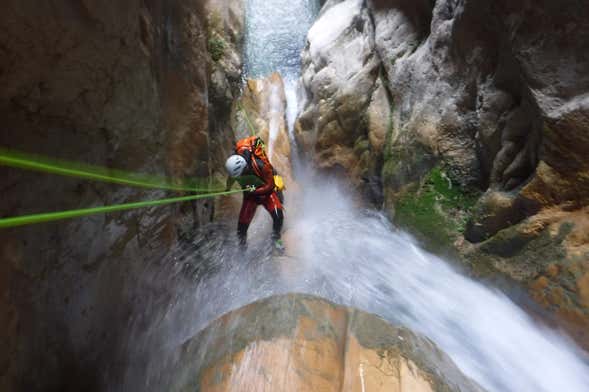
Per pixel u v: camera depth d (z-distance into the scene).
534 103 2.83
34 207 1.57
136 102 2.54
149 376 2.22
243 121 6.60
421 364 2.04
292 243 4.71
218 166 5.32
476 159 3.83
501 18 3.14
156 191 2.96
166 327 2.84
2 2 1.33
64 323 1.81
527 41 2.87
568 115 2.60
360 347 2.10
